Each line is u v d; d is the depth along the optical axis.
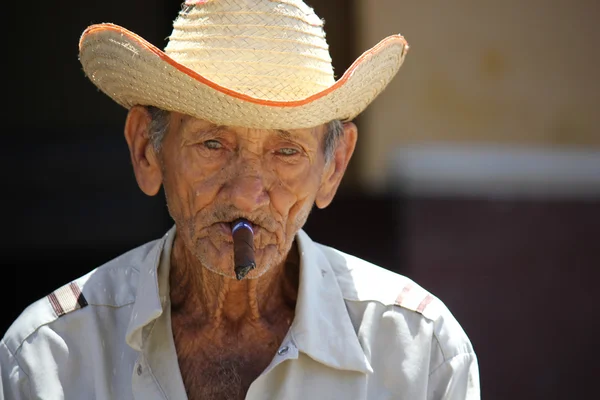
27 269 10.89
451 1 10.46
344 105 4.78
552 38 10.60
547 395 10.81
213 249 4.73
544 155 10.78
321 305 5.12
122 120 10.98
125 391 4.94
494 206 10.88
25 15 10.68
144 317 4.90
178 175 4.80
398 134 10.75
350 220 10.99
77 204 10.87
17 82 10.76
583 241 10.89
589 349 10.88
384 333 5.17
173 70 4.46
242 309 5.12
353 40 10.47
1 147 10.74
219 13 4.65
